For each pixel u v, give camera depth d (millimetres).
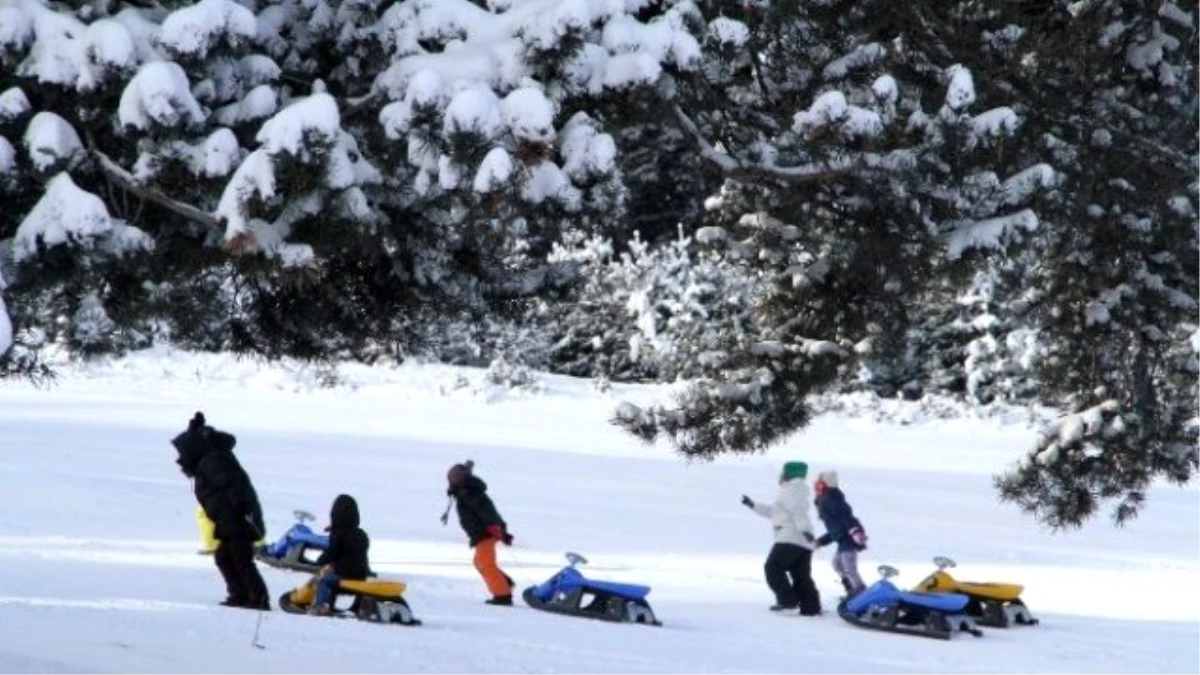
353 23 34938
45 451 104812
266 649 42281
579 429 143625
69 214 30688
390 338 46156
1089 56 47938
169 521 79812
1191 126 50594
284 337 45156
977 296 176250
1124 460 60031
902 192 39812
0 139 30906
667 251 184625
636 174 43844
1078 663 53969
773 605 65938
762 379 60094
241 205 30641
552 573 72062
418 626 52688
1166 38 50062
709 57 36656
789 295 57438
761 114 42969
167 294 38031
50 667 35438
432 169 31984
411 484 101000
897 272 43531
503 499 97312
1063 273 57531
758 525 93375
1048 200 44344
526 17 32312
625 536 86000
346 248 33625
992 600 64812
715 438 61031
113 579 58531
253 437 121250
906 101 41250
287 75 36000
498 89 31984
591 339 189875
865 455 138625
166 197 32562
